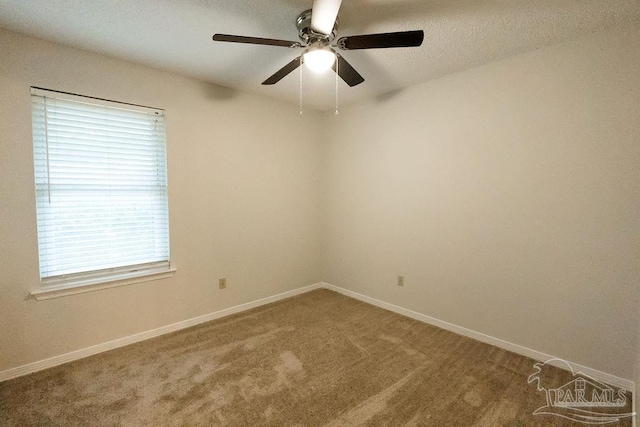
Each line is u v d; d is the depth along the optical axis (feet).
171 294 8.65
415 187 9.44
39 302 6.69
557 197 6.80
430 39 6.50
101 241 7.52
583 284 6.55
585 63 6.32
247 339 8.23
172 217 8.54
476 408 5.63
